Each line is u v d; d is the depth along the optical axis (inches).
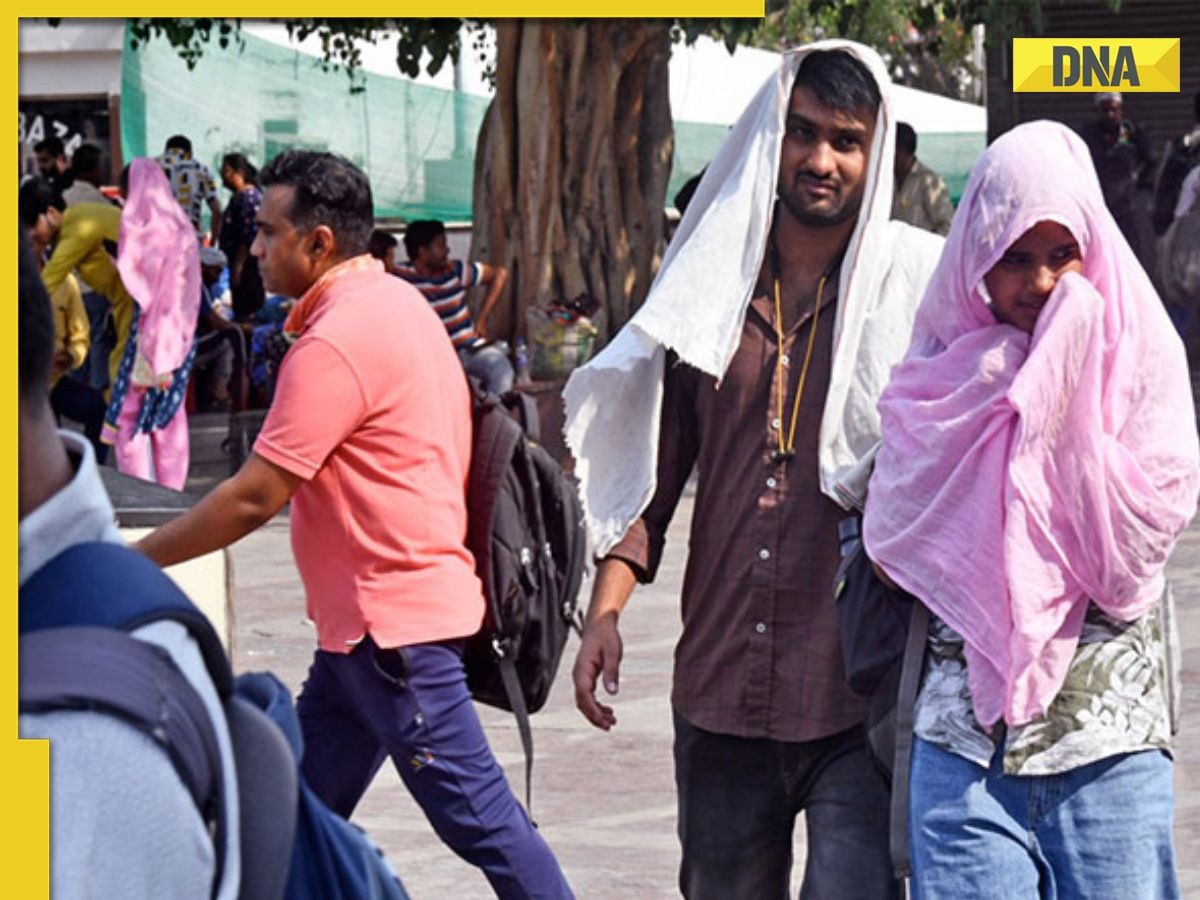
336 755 172.4
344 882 70.5
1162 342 128.6
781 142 149.9
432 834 234.2
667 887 212.2
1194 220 623.5
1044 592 124.8
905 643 133.1
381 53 917.2
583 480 153.6
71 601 59.0
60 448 60.7
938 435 129.2
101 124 991.6
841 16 659.4
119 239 391.2
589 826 233.9
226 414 647.8
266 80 928.9
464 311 510.3
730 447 150.6
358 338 162.1
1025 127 129.7
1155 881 127.0
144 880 57.1
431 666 164.2
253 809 64.5
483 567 169.9
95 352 542.3
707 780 152.5
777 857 154.2
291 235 167.8
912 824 127.8
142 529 193.5
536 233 629.6
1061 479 125.6
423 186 933.2
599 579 156.2
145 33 663.8
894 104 148.7
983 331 130.5
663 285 151.2
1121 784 125.6
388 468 163.3
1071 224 126.0
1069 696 125.8
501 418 170.9
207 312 594.2
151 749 57.6
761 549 148.6
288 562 411.2
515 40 629.3
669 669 308.7
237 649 327.0
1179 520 126.8
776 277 151.8
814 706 147.2
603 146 631.8
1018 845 125.6
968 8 671.1
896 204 479.2
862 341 147.6
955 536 128.2
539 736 272.8
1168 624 134.7
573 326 616.4
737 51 944.9
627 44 626.8
